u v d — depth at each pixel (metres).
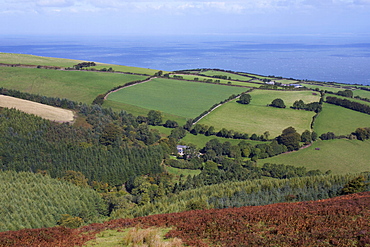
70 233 26.84
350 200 31.23
